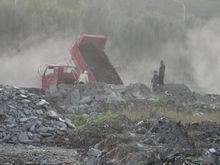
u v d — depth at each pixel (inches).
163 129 987.9
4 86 1299.2
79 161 871.7
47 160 871.1
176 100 1788.9
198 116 1489.9
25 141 1071.6
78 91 1628.9
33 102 1248.8
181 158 733.9
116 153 799.7
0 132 1087.0
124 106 1551.4
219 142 992.9
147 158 733.3
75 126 1233.4
